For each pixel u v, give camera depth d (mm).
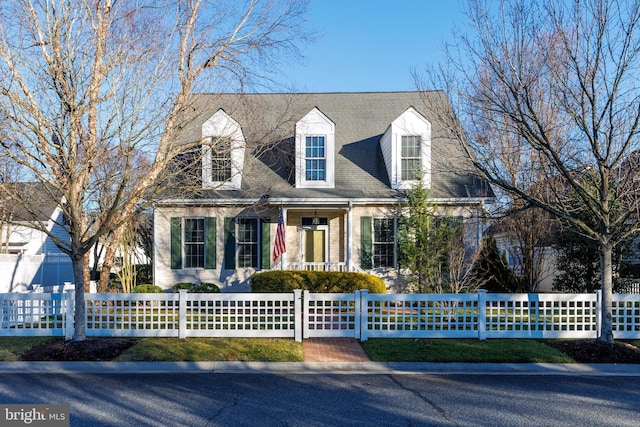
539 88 10930
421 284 13797
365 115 18500
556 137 10992
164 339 9352
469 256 14641
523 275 14828
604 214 8609
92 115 9523
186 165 11852
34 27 8945
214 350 8531
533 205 9141
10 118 8461
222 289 16281
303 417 5504
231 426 5207
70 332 9312
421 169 14938
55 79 8680
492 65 9141
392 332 9562
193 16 11258
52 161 9039
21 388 6676
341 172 16609
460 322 10250
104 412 5664
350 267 15312
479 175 9961
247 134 14383
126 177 8859
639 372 7723
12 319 9695
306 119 16203
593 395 6414
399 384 6965
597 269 14320
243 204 15961
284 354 8328
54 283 19984
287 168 16688
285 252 15648
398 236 14828
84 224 11062
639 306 10641
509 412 5699
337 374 7559
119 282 17516
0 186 8602
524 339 9469
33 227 9211
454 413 5660
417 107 18562
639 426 5234
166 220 16453
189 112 11336
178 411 5699
